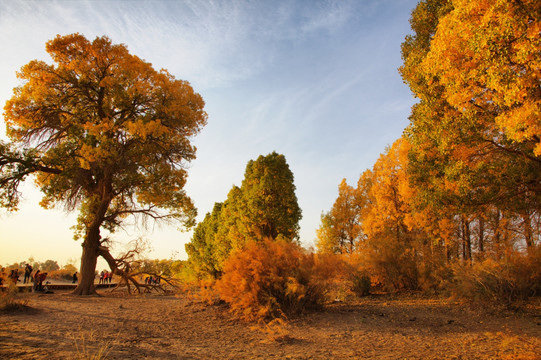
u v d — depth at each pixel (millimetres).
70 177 19016
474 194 11219
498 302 10164
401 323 8859
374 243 16266
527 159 10180
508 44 7723
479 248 18750
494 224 16656
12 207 17672
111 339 6910
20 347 5418
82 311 11180
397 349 6387
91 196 19984
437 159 11625
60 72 19562
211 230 29609
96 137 18922
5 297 10070
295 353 6156
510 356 5473
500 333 7012
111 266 21516
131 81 20062
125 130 19938
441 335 7492
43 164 19094
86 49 19953
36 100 19375
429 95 11484
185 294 14570
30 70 19016
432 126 11422
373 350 6340
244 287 9938
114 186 20516
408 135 12898
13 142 18391
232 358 5766
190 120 22328
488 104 9898
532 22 7469
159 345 6637
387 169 24156
